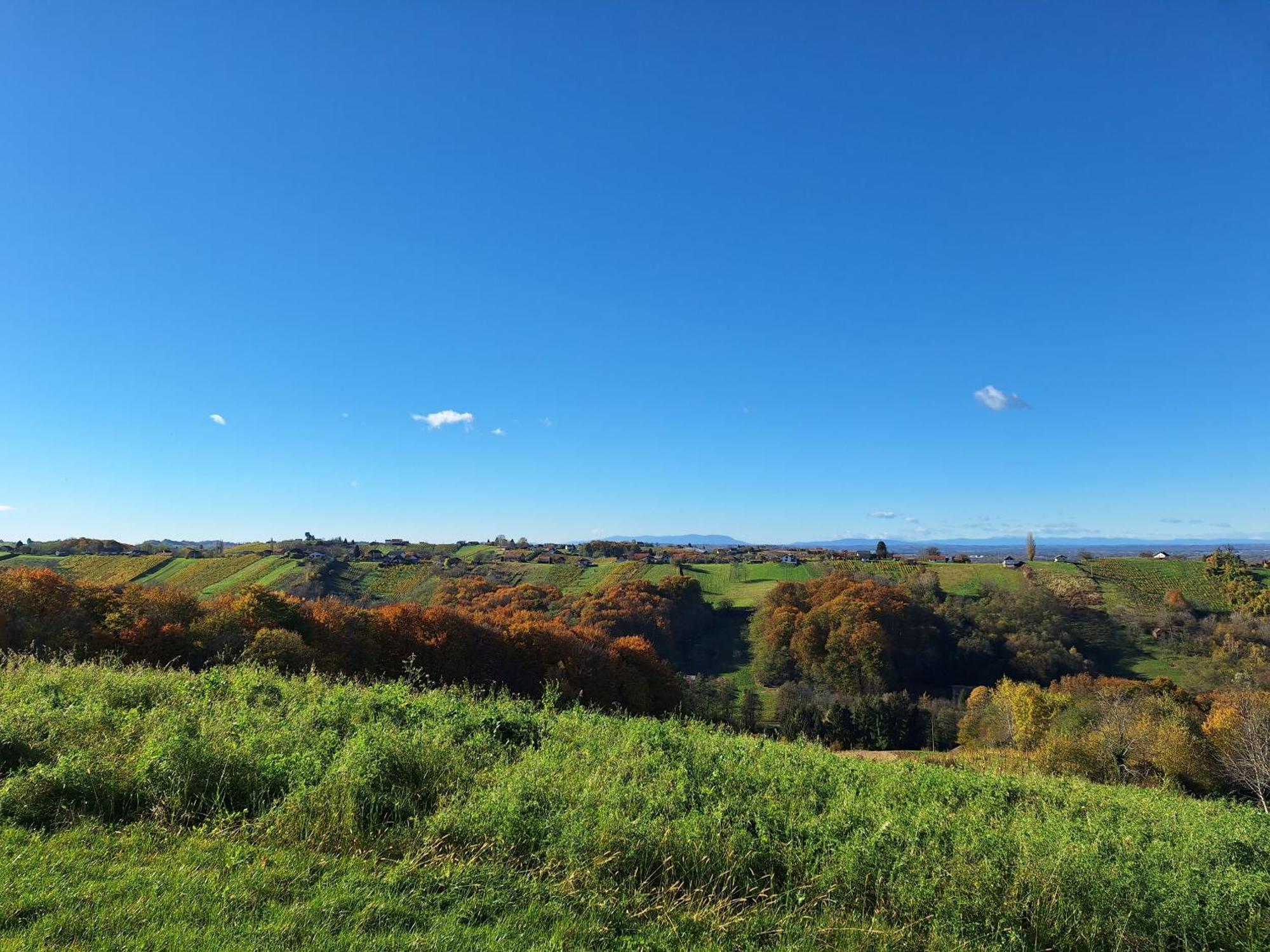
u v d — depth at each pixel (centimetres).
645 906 542
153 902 448
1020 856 659
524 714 1170
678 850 614
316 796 640
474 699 1405
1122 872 651
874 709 5297
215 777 664
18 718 752
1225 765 2952
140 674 1156
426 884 521
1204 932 588
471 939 453
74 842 535
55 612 3391
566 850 588
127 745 733
